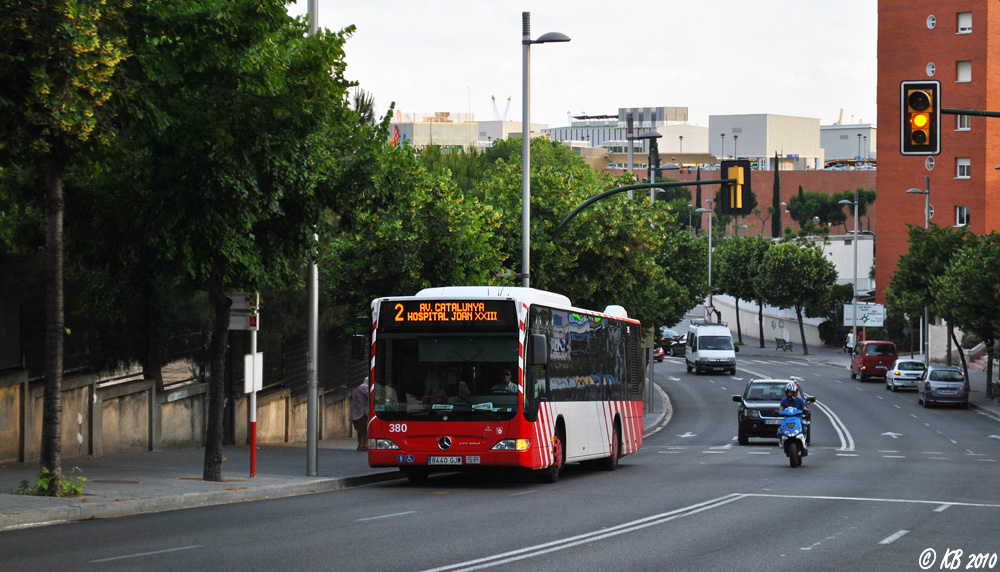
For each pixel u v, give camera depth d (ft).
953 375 193.98
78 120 50.31
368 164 68.64
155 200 61.93
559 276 131.75
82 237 65.16
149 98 56.95
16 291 73.36
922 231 228.63
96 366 83.20
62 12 49.08
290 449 102.42
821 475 86.38
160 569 37.42
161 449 92.17
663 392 229.66
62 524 50.37
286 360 114.73
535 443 72.79
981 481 81.82
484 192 135.95
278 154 62.80
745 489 73.05
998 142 296.92
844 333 355.15
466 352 72.43
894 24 313.94
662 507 60.80
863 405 198.08
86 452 81.10
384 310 73.51
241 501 63.16
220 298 67.67
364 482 78.43
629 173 145.79
